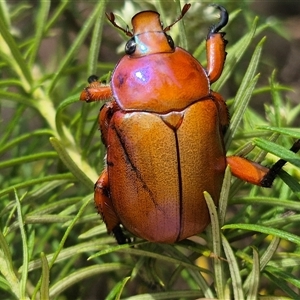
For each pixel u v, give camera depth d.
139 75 0.12
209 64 0.12
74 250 0.12
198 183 0.12
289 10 0.23
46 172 0.15
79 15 0.17
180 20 0.12
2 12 0.14
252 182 0.12
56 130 0.13
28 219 0.12
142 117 0.12
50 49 0.22
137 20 0.12
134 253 0.12
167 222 0.12
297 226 0.13
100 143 0.13
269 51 0.21
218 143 0.12
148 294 0.12
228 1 0.16
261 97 0.19
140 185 0.12
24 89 0.14
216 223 0.11
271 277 0.12
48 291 0.11
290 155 0.11
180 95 0.12
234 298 0.12
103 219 0.12
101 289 0.15
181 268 0.12
